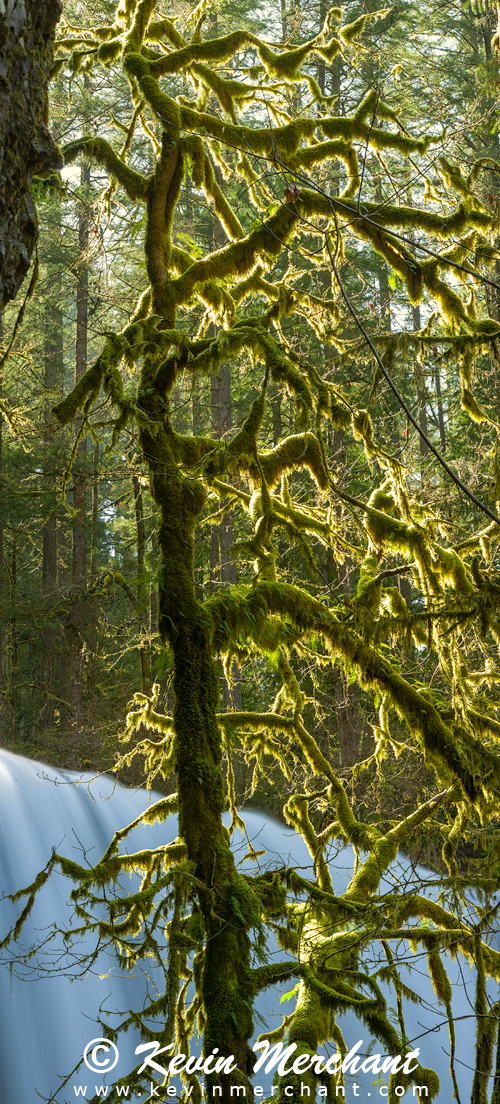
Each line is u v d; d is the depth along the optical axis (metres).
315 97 7.51
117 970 8.65
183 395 15.55
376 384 6.39
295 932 5.69
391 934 5.40
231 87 7.05
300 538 6.34
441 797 6.66
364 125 6.91
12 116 3.56
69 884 9.17
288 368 6.05
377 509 7.31
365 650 6.08
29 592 20.97
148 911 5.20
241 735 7.30
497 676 7.34
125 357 5.55
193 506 5.64
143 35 6.86
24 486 19.28
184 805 4.90
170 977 5.30
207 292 6.58
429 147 7.01
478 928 5.55
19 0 3.54
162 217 6.46
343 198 6.95
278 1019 7.91
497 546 7.35
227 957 4.57
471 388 6.63
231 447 5.83
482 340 6.40
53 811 9.84
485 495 8.31
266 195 7.68
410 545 6.52
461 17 14.23
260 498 6.24
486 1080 5.61
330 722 15.08
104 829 10.29
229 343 5.99
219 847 4.85
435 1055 8.34
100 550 26.94
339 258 7.47
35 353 16.72
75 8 9.70
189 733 5.05
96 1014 8.16
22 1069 7.33
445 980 5.94
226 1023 4.34
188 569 5.42
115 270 11.16
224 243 17.09
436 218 6.84
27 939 8.30
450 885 5.79
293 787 10.59
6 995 7.61
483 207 6.91
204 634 5.23
